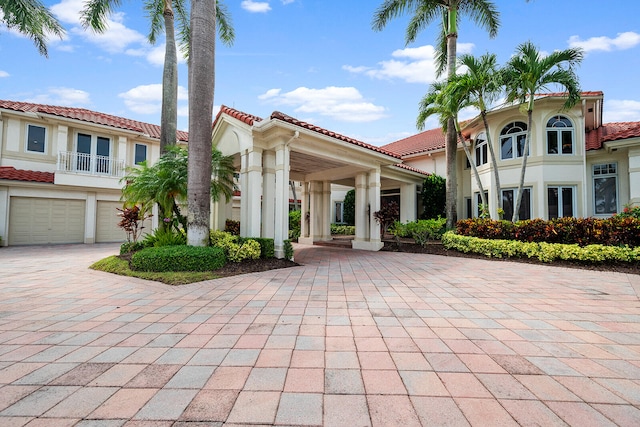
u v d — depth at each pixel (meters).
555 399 2.10
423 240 11.98
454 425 1.82
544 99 12.11
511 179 13.24
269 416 1.90
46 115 14.28
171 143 10.09
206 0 7.50
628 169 11.80
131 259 7.69
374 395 2.13
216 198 9.37
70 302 4.58
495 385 2.28
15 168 14.52
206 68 7.50
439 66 15.63
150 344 3.03
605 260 7.77
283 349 2.92
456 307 4.36
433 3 13.72
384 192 19.62
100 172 16.05
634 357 2.78
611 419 1.88
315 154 9.57
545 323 3.70
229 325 3.59
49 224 14.96
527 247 8.88
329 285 5.75
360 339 3.17
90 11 10.48
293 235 17.19
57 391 2.18
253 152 8.65
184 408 1.98
